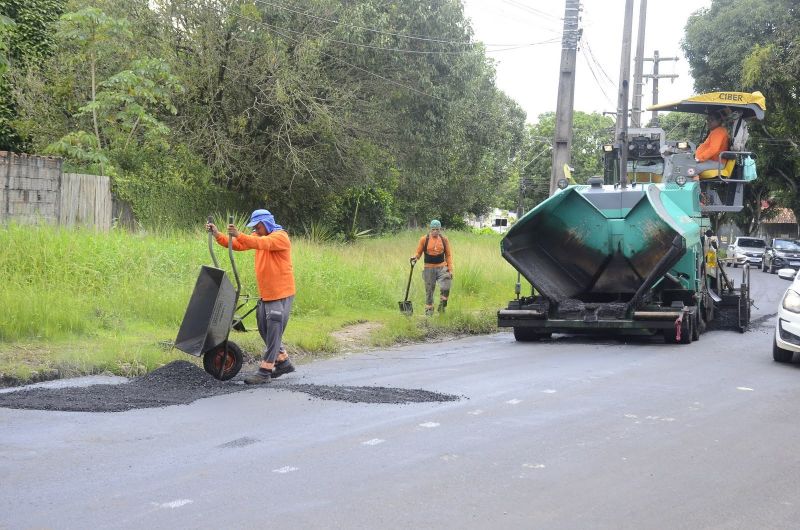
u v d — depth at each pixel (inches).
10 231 548.1
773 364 457.7
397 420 303.4
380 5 1117.1
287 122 1015.0
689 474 246.2
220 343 370.0
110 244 574.9
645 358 475.5
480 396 351.9
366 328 585.6
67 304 459.8
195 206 962.7
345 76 1114.1
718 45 1733.5
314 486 226.2
